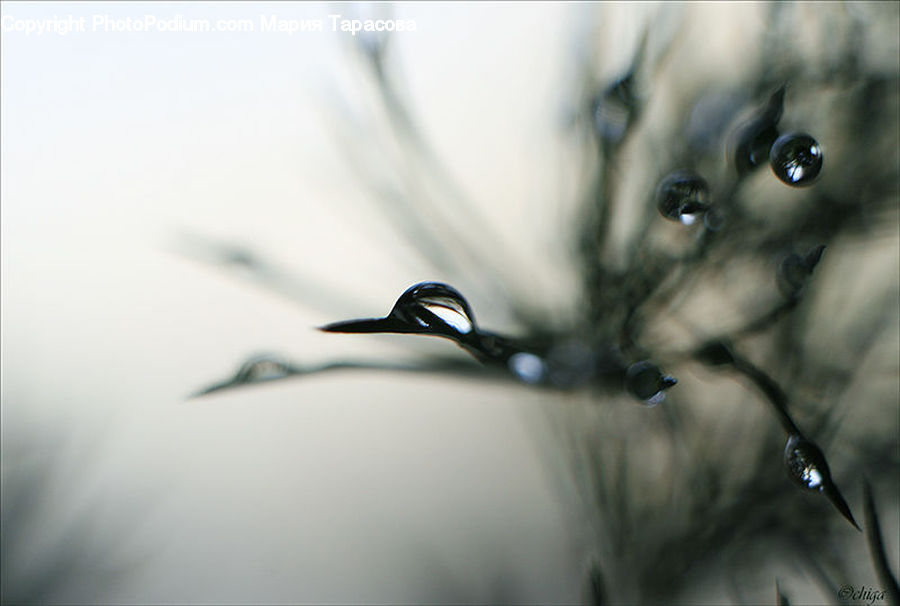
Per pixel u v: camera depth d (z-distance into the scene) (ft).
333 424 0.67
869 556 0.60
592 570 0.58
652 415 0.61
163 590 0.66
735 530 0.60
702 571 0.61
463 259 0.61
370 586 0.67
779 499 0.60
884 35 0.60
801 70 0.60
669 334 0.60
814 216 0.60
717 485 0.61
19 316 0.67
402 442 0.67
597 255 0.59
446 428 0.67
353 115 0.62
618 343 0.58
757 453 0.61
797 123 0.60
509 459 0.67
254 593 0.66
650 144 0.60
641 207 0.60
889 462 0.61
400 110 0.61
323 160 0.66
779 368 0.60
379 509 0.67
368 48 0.60
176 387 0.67
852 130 0.60
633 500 0.61
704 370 0.59
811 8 0.60
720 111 0.60
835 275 0.61
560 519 0.65
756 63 0.60
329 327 0.54
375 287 0.65
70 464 0.64
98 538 0.64
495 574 0.66
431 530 0.67
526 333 0.60
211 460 0.67
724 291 0.60
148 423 0.67
